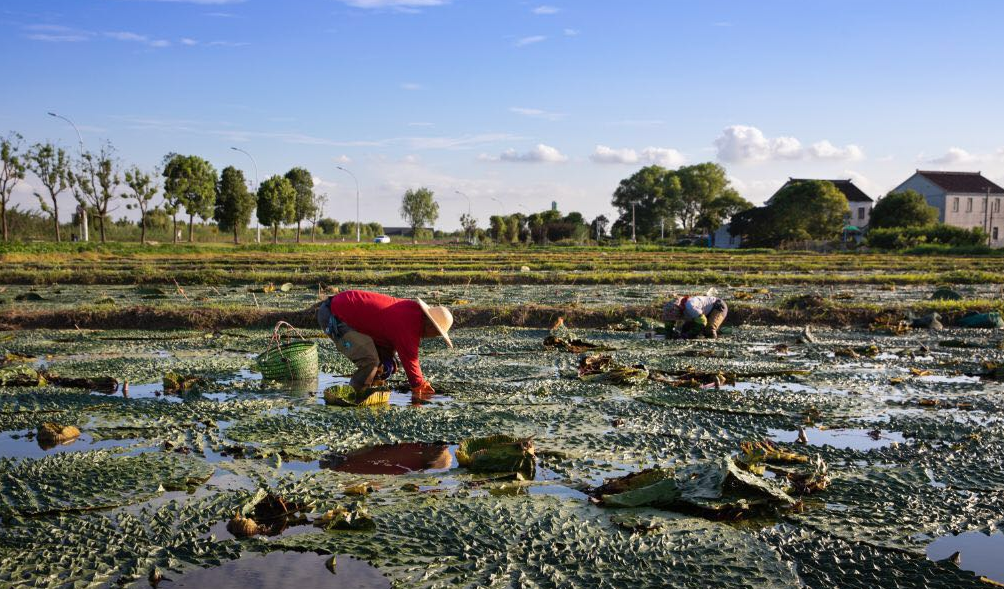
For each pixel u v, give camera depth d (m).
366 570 3.43
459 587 3.25
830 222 71.06
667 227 111.56
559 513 4.09
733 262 39.66
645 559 3.52
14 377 7.89
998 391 7.52
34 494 4.38
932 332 12.84
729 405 6.80
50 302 17.25
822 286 23.73
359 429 5.94
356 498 4.36
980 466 4.93
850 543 3.72
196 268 30.92
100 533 3.83
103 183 51.69
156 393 7.50
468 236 100.12
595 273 27.78
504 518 4.02
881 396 7.31
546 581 3.30
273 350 8.02
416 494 4.46
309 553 3.63
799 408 6.70
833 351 10.55
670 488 4.25
